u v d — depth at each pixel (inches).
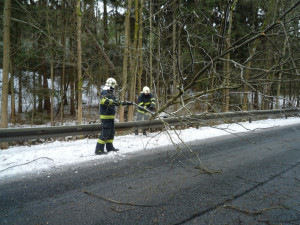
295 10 146.4
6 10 287.4
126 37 351.6
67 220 97.8
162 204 111.7
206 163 178.2
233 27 507.2
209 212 104.7
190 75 142.5
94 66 561.9
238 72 189.0
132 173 154.0
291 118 498.9
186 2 217.3
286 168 167.3
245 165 173.8
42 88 542.6
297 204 112.5
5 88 291.9
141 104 303.1
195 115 189.3
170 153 206.2
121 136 275.4
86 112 707.4
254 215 102.2
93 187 131.0
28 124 544.4
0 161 171.2
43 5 440.1
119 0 476.4
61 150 203.6
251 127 364.8
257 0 397.4
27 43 426.0
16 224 94.3
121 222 96.4
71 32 446.9
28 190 126.3
